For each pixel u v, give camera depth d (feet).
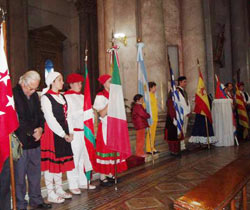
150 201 11.12
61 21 51.93
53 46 48.73
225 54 46.88
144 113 18.34
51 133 11.02
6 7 35.76
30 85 9.82
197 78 32.83
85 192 12.58
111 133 12.42
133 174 15.51
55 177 11.64
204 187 6.07
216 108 24.68
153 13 28.45
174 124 19.70
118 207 10.54
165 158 19.67
